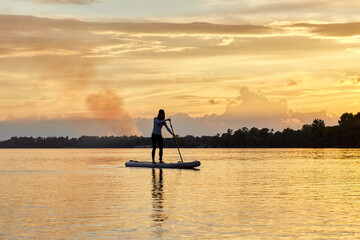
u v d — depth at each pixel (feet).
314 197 53.42
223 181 74.79
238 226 35.68
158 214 41.11
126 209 43.98
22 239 31.27
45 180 77.71
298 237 31.96
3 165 135.54
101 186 66.59
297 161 158.71
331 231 33.88
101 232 33.47
